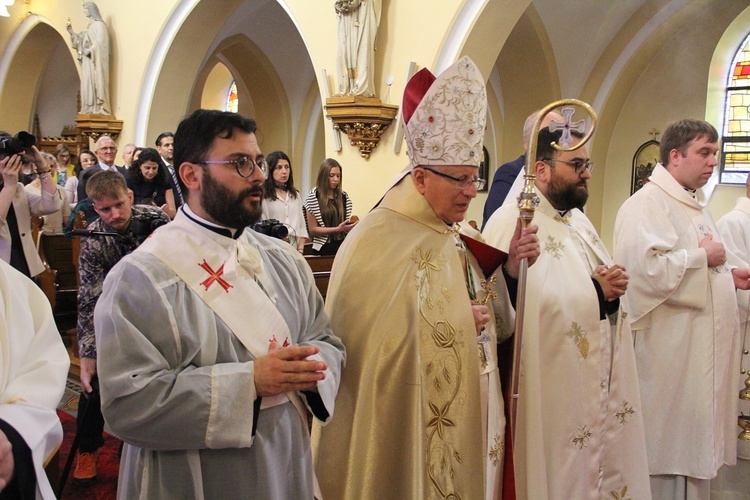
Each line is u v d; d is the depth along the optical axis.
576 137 2.44
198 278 1.61
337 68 6.23
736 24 8.48
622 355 2.68
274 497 1.62
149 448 1.54
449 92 2.03
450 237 2.21
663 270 3.04
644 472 2.70
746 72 8.70
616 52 8.83
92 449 3.45
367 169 6.31
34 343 1.57
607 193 9.74
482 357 2.25
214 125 1.62
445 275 2.13
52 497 1.43
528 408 2.37
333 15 6.57
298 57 11.79
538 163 2.61
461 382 2.08
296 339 1.77
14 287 1.59
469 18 5.59
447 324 2.09
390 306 2.06
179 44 8.94
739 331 3.29
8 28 12.69
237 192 1.62
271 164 5.45
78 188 6.82
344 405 2.08
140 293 1.53
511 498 2.30
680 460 3.14
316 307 1.92
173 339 1.54
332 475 2.08
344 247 2.20
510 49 8.85
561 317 2.46
